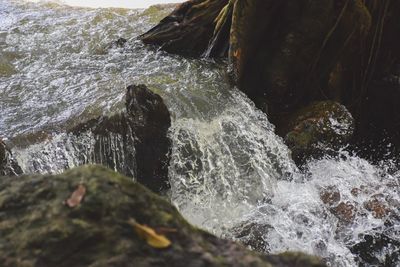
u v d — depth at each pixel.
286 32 6.05
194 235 1.52
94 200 1.50
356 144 6.17
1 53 7.57
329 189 5.03
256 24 6.10
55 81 6.57
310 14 5.85
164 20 7.99
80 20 9.51
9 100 5.98
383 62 6.59
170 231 1.48
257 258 1.49
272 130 5.65
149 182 4.55
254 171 5.17
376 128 6.38
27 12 10.16
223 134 5.33
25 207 1.52
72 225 1.45
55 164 4.80
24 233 1.45
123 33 8.86
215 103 5.75
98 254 1.40
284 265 1.53
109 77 6.63
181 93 5.82
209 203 4.79
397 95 6.41
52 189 1.56
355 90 6.39
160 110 4.44
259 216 4.58
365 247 4.35
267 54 6.20
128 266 1.37
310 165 5.39
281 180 5.22
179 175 4.80
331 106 5.69
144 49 7.78
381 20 6.19
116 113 4.79
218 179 4.97
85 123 4.95
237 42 6.16
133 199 1.53
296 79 6.14
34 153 4.81
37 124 5.32
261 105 5.99
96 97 5.89
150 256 1.41
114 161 4.65
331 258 4.21
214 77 6.45
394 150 6.20
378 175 5.47
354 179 5.24
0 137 5.04
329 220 4.58
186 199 4.72
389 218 4.62
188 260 1.42
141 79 6.40
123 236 1.43
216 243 1.54
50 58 7.50
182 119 5.22
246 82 6.20
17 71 6.98
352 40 6.04
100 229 1.44
